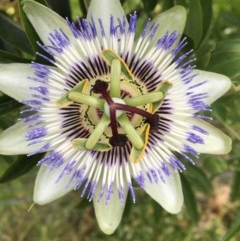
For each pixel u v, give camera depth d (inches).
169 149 4.6
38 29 4.4
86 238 10.9
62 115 4.5
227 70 5.2
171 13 4.5
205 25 5.1
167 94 4.6
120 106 4.4
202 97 4.5
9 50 5.6
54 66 4.6
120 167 4.6
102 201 4.7
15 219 11.0
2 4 6.0
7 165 5.7
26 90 4.4
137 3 6.3
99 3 4.5
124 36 4.4
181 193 4.6
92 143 4.4
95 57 4.5
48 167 4.5
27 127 4.4
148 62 4.5
